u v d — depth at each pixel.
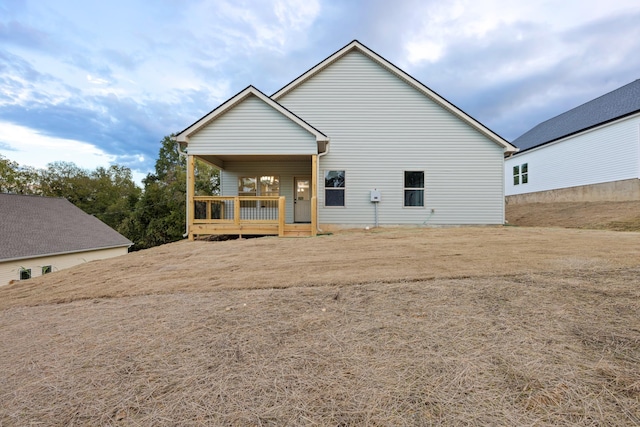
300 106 10.97
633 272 3.57
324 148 10.45
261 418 1.46
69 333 2.58
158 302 3.30
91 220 20.22
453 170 10.85
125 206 29.00
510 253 5.04
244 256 5.95
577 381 1.62
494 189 10.81
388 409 1.48
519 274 3.66
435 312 2.65
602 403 1.46
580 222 12.01
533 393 1.54
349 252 5.82
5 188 28.56
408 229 9.76
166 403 1.59
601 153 15.09
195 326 2.57
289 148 9.19
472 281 3.46
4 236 14.19
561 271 3.72
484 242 6.45
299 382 1.72
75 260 15.95
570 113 20.12
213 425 1.43
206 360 2.01
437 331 2.28
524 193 21.22
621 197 14.02
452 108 10.71
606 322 2.32
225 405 1.56
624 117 13.81
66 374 1.92
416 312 2.67
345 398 1.57
